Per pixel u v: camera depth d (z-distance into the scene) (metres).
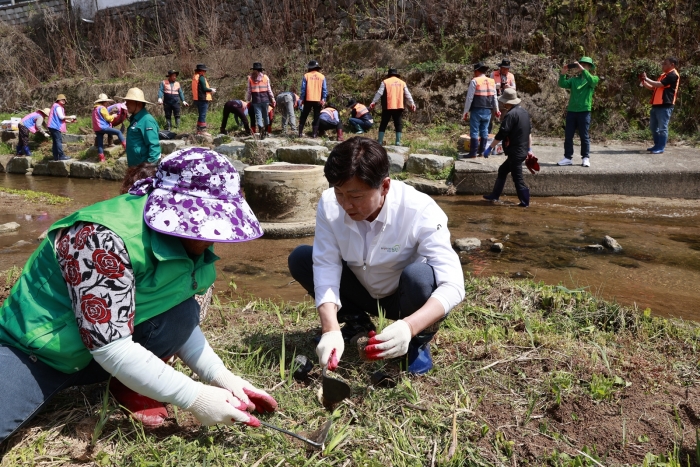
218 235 1.88
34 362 2.00
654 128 10.32
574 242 6.23
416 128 13.22
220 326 3.33
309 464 2.03
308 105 11.96
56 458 2.05
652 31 12.94
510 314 3.40
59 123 12.88
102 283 1.83
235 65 16.14
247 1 17.02
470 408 2.39
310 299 4.24
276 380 2.63
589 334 3.23
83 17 19.91
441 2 14.50
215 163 1.94
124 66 18.20
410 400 2.42
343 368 2.72
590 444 2.19
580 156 10.14
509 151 8.14
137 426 2.20
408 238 2.51
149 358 1.91
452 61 13.88
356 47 14.92
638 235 6.56
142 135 6.49
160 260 1.91
